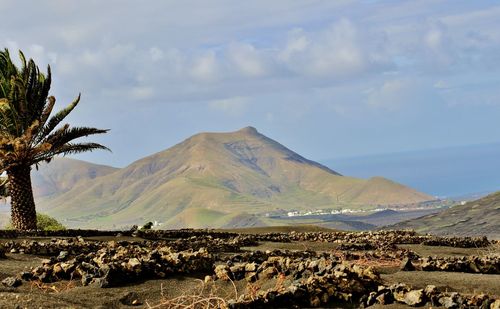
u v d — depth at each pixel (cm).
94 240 2167
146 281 1157
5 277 1198
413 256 1775
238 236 2503
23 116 2670
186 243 1978
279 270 1161
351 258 1717
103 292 1076
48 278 1173
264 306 970
